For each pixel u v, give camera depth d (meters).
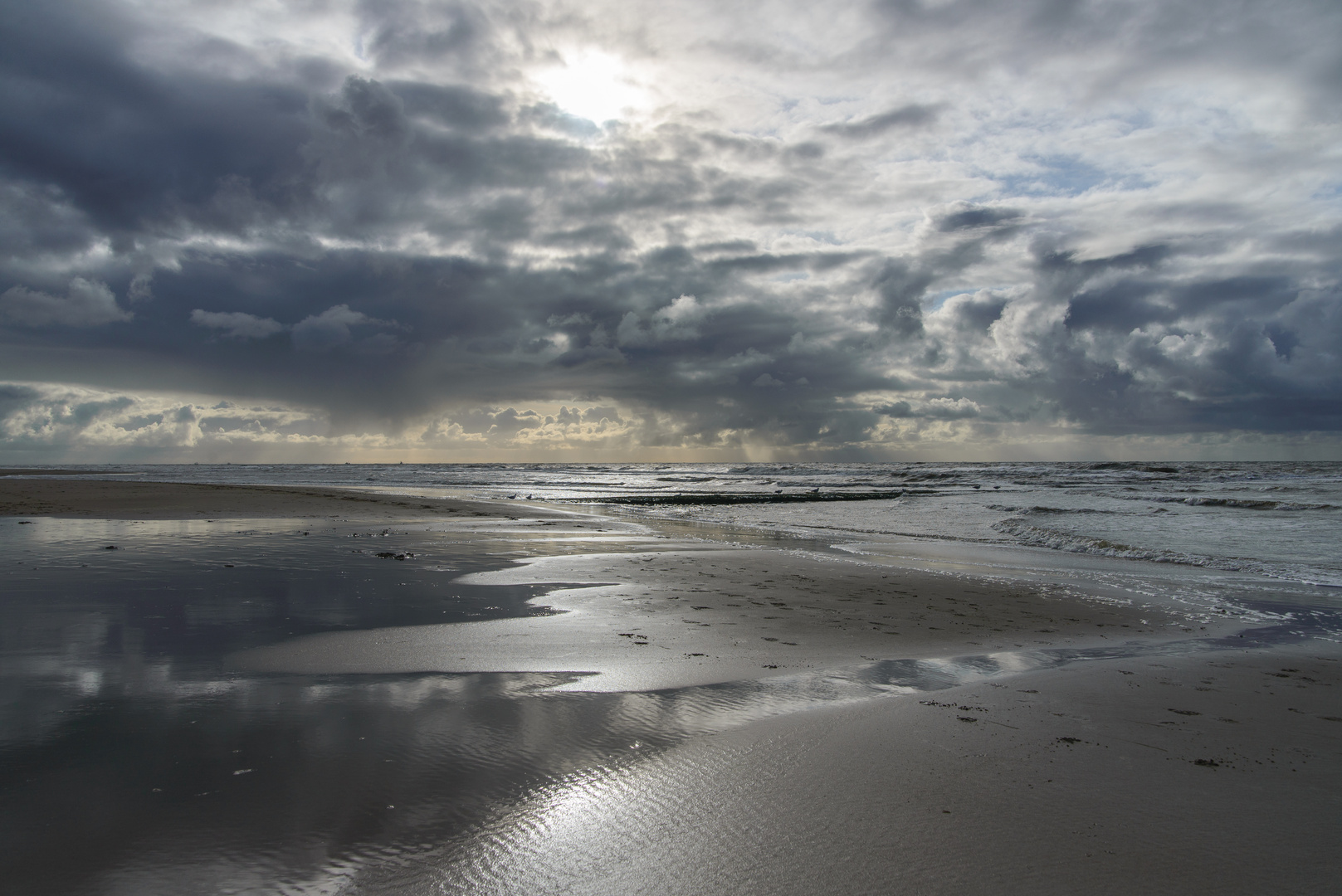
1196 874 3.26
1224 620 9.48
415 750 4.57
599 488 52.28
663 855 3.38
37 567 11.48
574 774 4.27
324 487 44.72
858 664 7.01
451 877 3.18
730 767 4.41
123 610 8.48
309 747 4.59
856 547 17.20
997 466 97.75
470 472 113.69
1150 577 12.91
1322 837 3.63
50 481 46.06
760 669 6.73
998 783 4.22
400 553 14.25
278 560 12.70
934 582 12.13
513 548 15.56
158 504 25.36
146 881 3.09
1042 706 5.71
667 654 7.19
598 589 10.86
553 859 3.34
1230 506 27.91
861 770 4.39
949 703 5.77
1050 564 14.52
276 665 6.41
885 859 3.35
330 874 3.19
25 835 3.44
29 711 5.13
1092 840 3.57
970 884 3.15
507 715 5.28
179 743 4.59
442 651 7.03
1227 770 4.47
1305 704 5.86
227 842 3.42
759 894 3.06
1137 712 5.60
